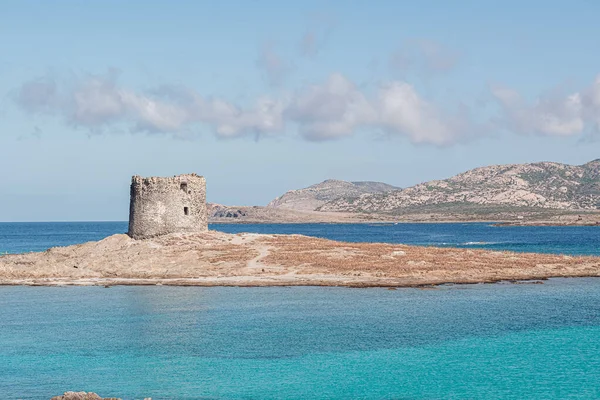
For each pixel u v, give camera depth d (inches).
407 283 2847.0
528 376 1551.4
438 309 2324.1
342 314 2239.2
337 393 1445.6
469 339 1893.5
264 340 1894.7
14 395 1430.9
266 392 1455.5
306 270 3105.3
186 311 2308.1
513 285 2861.7
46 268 3284.9
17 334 1999.3
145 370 1617.9
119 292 2733.8
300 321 2130.9
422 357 1716.3
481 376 1553.9
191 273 3090.6
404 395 1429.6
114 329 2047.2
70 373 1596.9
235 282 2883.9
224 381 1530.5
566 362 1660.9
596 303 2436.0
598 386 1473.9
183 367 1640.0
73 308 2397.9
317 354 1748.3
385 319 2159.2
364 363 1665.8
